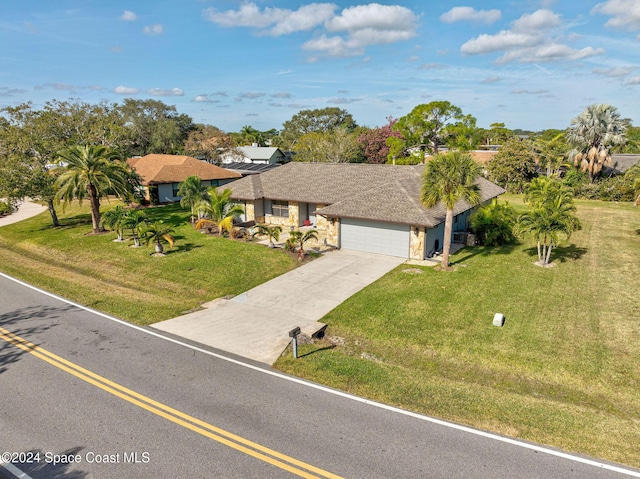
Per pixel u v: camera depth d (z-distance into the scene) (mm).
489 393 10406
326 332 14391
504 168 48375
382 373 11367
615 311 15406
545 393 10797
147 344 13258
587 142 44125
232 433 8773
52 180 30703
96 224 29656
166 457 8094
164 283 19688
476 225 25359
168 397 10180
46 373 11414
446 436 8609
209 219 31203
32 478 7605
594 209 37312
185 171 42562
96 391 10484
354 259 22703
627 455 8008
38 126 32156
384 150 56000
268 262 22062
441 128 56531
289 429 8883
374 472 7594
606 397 10539
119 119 41094
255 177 33562
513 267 20797
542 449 8188
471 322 14594
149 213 35844
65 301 17469
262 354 12570
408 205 23000
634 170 40219
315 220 30156
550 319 14781
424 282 18625
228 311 16156
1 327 14742
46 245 27000
